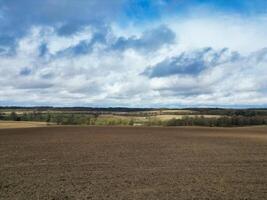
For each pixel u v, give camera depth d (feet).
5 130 189.78
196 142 114.01
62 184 49.11
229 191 45.06
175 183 49.65
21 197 42.24
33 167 63.16
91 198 41.78
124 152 85.40
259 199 41.45
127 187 47.26
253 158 75.05
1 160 71.97
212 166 64.18
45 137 135.03
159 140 121.60
